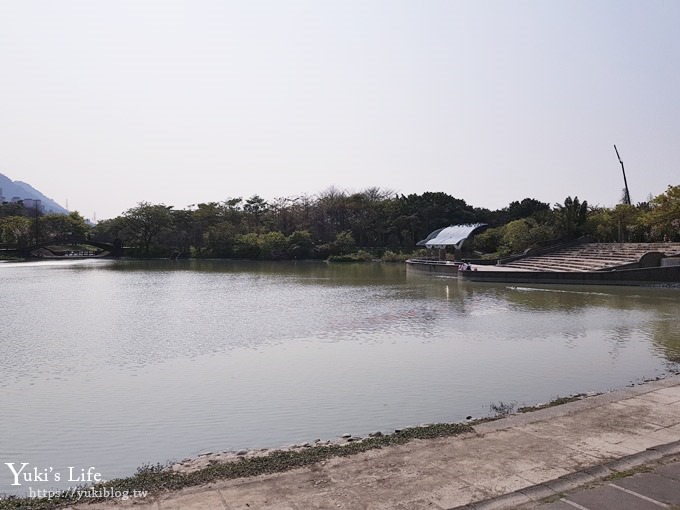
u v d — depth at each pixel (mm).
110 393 11742
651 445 6848
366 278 48344
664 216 44375
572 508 5156
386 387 11930
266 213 110750
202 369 13906
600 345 16422
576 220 57031
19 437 9109
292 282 43906
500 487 5645
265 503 5328
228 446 8594
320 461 6527
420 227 96625
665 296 30078
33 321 22656
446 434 7465
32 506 5473
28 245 102250
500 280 40344
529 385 11914
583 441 7043
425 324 21031
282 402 10922
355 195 102438
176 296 32906
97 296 33094
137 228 100562
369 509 5172
